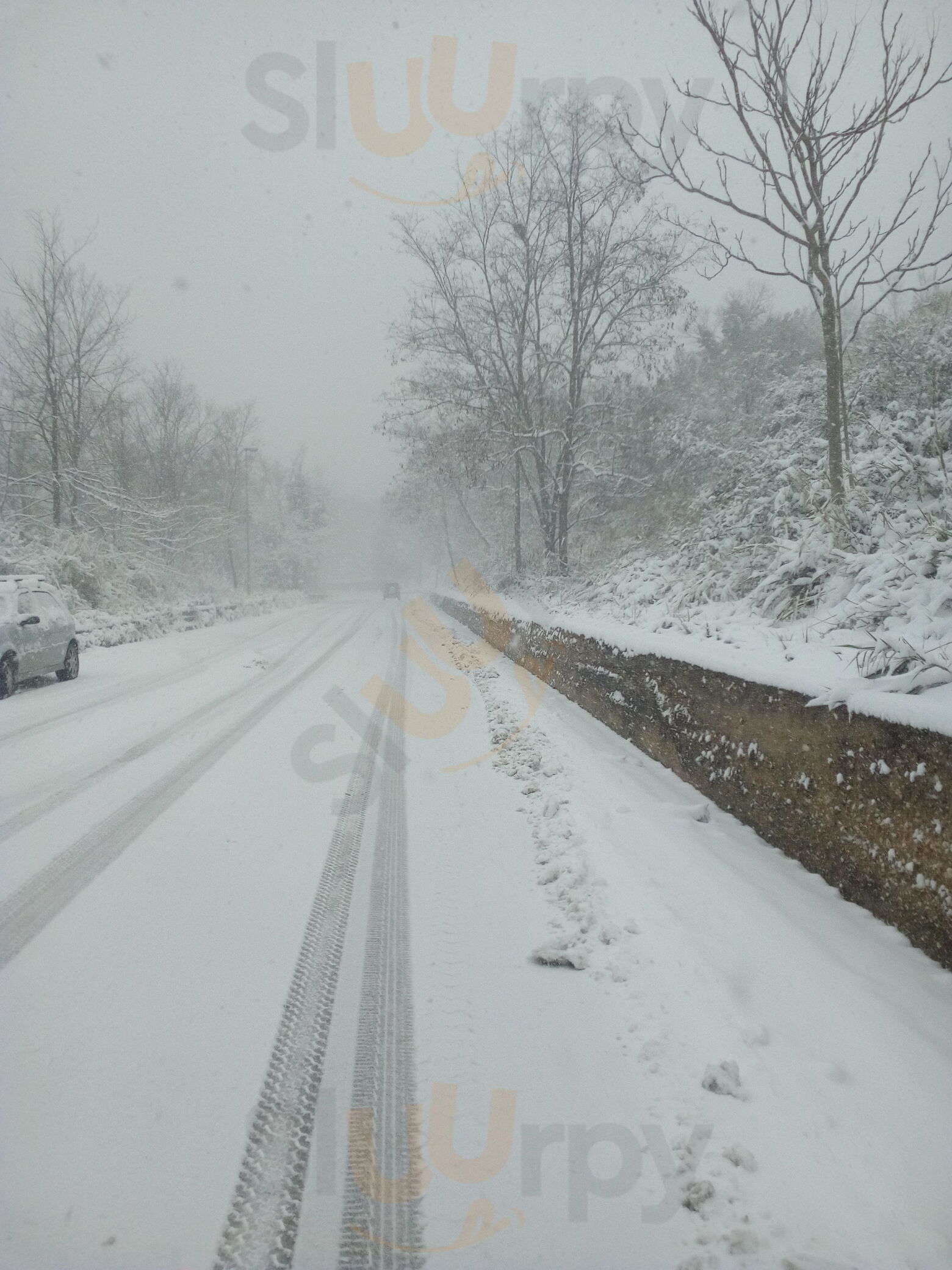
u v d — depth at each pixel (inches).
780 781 171.6
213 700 390.9
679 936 131.9
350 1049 107.7
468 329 720.3
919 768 125.3
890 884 132.5
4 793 229.9
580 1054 106.0
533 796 224.4
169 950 134.5
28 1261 73.4
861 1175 81.4
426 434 760.3
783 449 422.0
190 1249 75.7
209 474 1549.0
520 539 875.4
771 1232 75.8
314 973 127.8
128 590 862.5
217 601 1171.3
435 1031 112.0
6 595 422.0
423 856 179.5
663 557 488.4
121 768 258.1
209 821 203.6
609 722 306.3
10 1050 106.1
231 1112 95.0
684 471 653.3
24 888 160.7
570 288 664.4
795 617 255.1
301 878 166.7
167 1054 105.7
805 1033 104.7
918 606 195.0
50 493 888.3
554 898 154.9
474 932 142.1
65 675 461.4
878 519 272.5
